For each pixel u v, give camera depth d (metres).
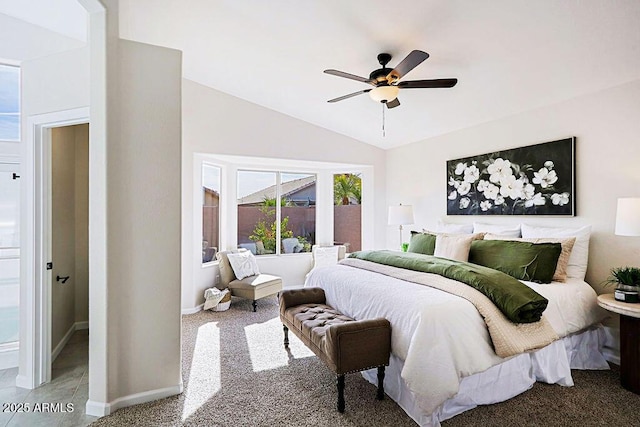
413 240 4.29
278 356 3.19
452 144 4.62
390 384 2.46
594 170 3.12
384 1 2.49
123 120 2.38
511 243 3.22
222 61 3.88
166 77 2.52
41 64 2.67
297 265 6.01
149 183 2.45
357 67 3.51
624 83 2.91
